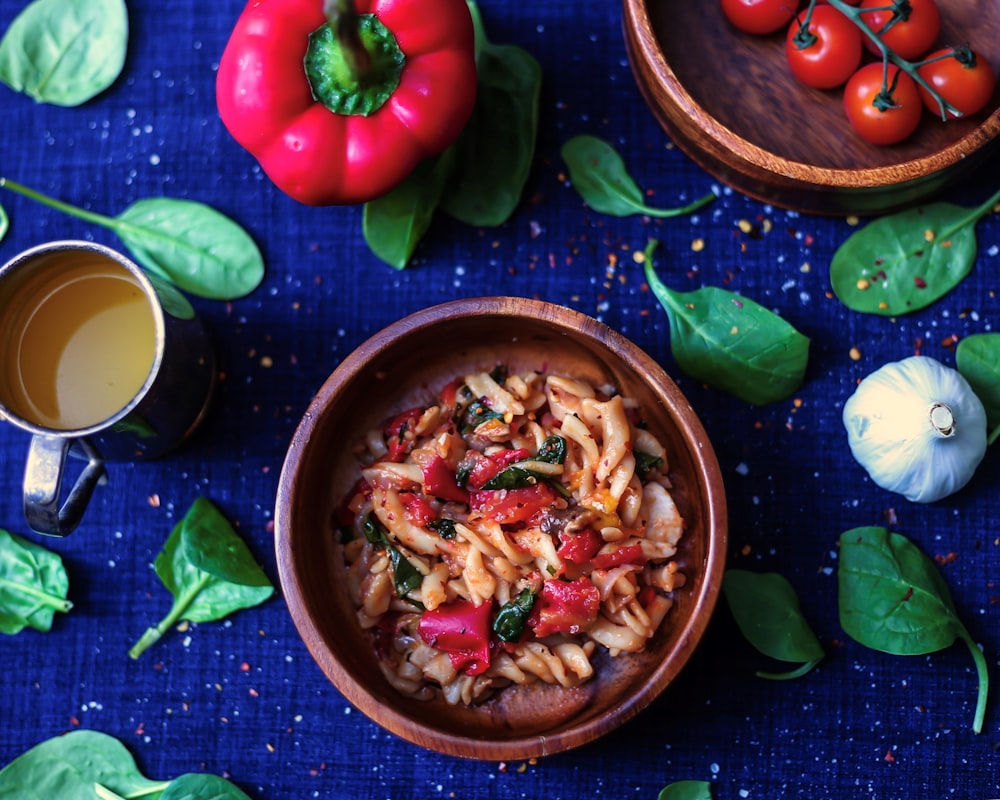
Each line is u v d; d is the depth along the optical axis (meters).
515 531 0.61
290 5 0.59
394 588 0.61
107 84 0.66
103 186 0.67
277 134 0.60
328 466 0.62
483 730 0.60
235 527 0.66
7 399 0.61
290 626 0.66
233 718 0.65
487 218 0.65
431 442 0.61
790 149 0.64
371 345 0.58
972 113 0.62
